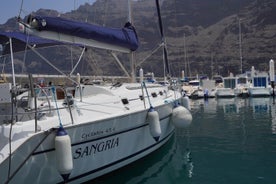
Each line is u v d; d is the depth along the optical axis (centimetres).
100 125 591
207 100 2995
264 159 877
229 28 11406
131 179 727
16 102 554
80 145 565
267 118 1664
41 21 603
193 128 1412
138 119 703
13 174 470
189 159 888
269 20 10819
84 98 704
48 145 511
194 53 11000
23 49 743
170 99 941
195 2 13762
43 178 527
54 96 589
